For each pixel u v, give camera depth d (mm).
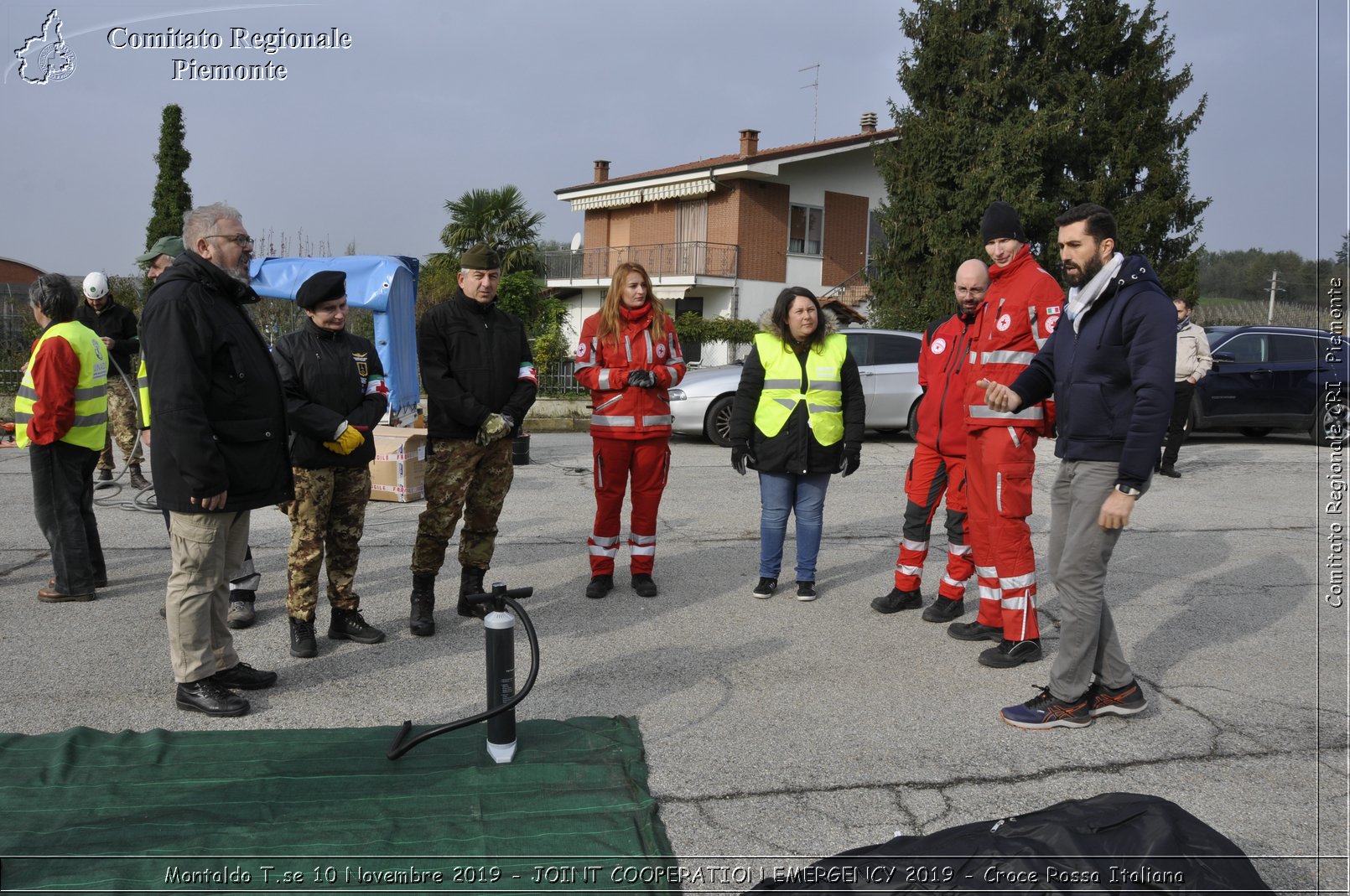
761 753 3471
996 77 19219
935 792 3191
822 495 5434
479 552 5000
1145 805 2469
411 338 10773
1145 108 19719
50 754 3305
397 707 3852
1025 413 4277
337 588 4594
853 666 4391
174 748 3371
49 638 4625
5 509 7707
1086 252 3588
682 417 12078
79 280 17297
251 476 3766
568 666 4344
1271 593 5645
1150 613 5270
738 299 25859
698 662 4418
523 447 10523
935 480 5145
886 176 20688
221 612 3902
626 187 27625
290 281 10320
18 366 14805
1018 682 4207
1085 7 19750
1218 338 12711
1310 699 4023
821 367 5273
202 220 3652
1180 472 10281
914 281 20672
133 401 8578
